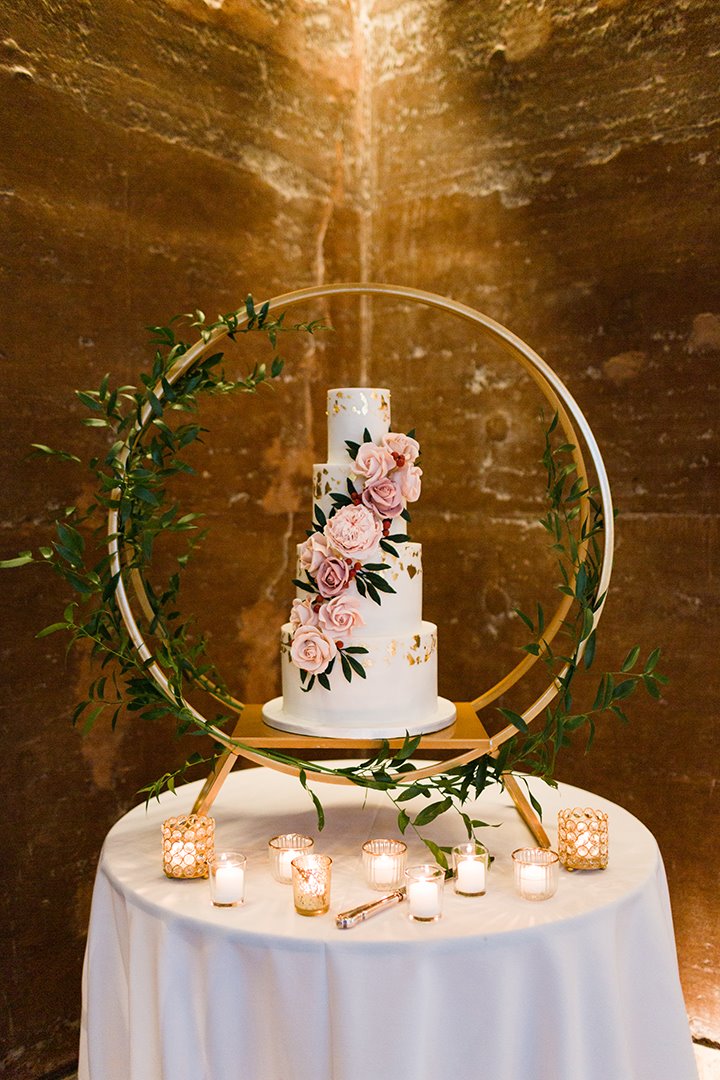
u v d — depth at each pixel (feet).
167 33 7.91
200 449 8.38
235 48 8.43
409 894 4.66
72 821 7.57
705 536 7.84
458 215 9.11
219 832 5.94
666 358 7.97
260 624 8.96
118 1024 5.28
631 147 8.07
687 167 7.80
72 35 7.26
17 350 7.06
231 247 8.53
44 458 7.25
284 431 9.09
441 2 9.05
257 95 8.65
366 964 4.36
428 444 9.41
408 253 9.47
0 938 7.18
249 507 8.82
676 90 7.81
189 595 8.36
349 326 9.66
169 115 7.96
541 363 5.82
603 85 8.18
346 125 9.50
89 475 7.55
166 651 5.88
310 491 9.37
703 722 7.90
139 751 8.02
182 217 8.11
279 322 5.98
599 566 5.83
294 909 4.78
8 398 7.02
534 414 8.68
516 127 8.70
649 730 8.16
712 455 7.78
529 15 8.55
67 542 5.56
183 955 4.72
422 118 9.29
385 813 6.27
